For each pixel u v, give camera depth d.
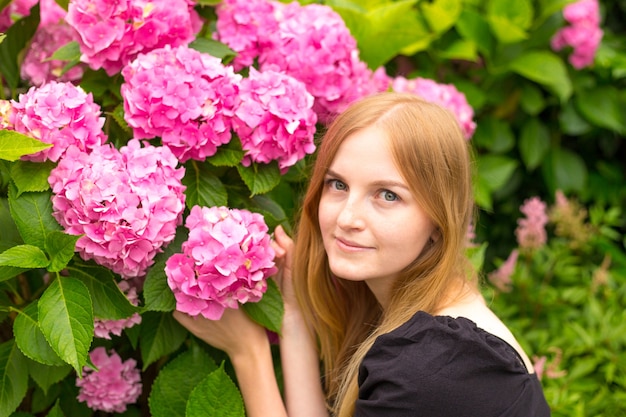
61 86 1.58
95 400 1.81
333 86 1.93
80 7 1.68
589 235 3.11
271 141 1.69
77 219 1.51
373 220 1.54
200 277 1.52
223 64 1.90
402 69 3.38
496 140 3.45
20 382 1.69
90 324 1.45
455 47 3.26
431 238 1.64
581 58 3.49
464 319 1.50
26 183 1.54
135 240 1.48
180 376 1.77
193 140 1.64
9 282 1.75
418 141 1.53
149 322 1.77
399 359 1.43
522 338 2.56
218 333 1.71
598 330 2.60
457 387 1.39
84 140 1.57
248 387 1.74
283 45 1.90
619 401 2.34
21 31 1.99
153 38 1.74
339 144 1.59
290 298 1.86
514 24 3.23
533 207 2.92
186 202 1.68
